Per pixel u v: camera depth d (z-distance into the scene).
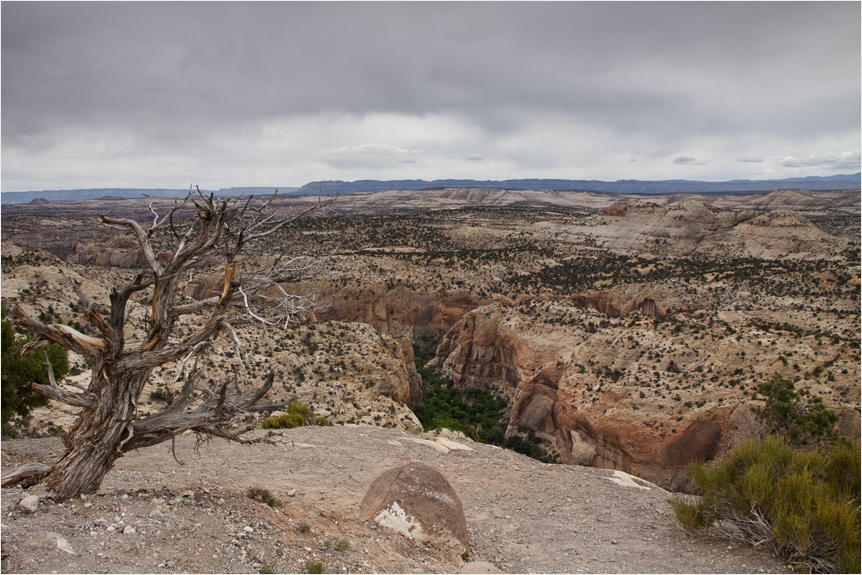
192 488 10.88
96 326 9.25
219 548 8.09
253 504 10.55
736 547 11.35
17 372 17.16
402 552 9.82
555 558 10.88
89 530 7.79
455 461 18.86
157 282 9.90
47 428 22.34
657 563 10.59
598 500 15.51
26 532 7.32
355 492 13.86
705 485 12.56
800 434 22.77
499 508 14.38
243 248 11.02
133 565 7.01
